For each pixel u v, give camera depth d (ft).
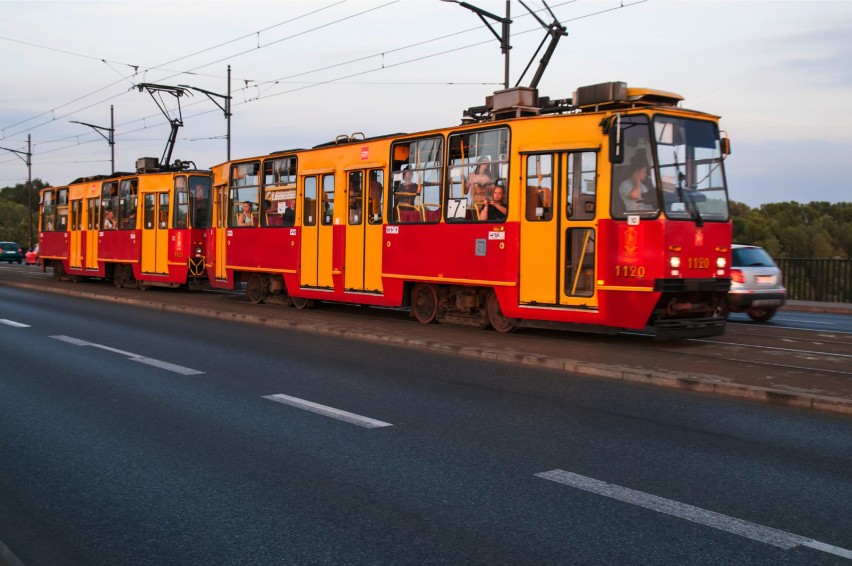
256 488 17.87
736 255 56.65
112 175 97.14
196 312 60.70
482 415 25.18
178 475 18.88
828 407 25.95
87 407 26.45
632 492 17.49
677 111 40.14
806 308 77.36
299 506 16.66
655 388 29.89
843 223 200.34
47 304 70.23
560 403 27.09
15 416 25.14
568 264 41.93
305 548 14.37
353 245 56.03
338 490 17.71
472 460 20.06
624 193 39.65
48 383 30.83
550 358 34.83
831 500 17.01
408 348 40.93
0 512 16.38
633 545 14.44
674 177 39.45
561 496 17.22
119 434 22.82
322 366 34.94
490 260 45.50
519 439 22.18
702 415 25.31
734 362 34.47
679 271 38.96
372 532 15.15
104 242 96.84
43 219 116.98
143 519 15.93
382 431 23.11
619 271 39.58
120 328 50.24
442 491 17.61
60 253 109.91
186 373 33.04
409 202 51.47
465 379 31.71
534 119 43.21
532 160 43.47
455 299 49.65
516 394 28.63
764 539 14.75
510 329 45.78
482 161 46.19
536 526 15.43
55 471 19.25
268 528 15.38
